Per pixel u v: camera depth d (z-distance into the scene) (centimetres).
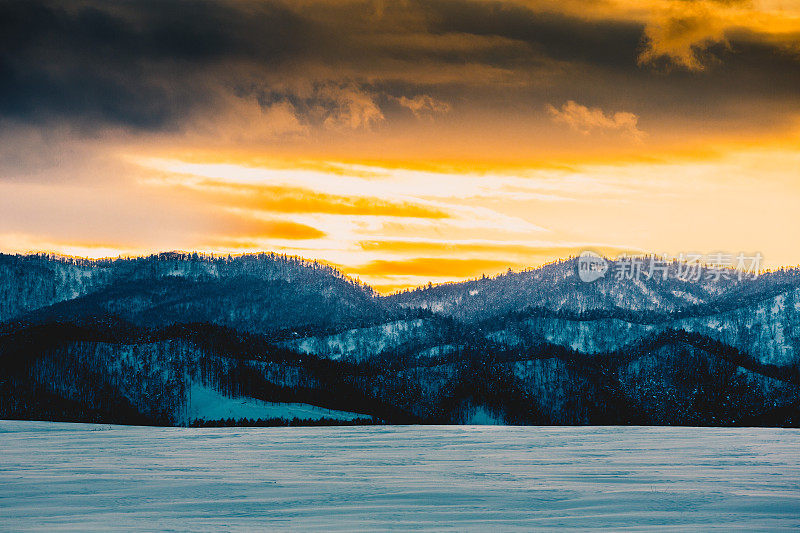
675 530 17062
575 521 17838
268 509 19075
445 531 16888
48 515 18488
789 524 17650
